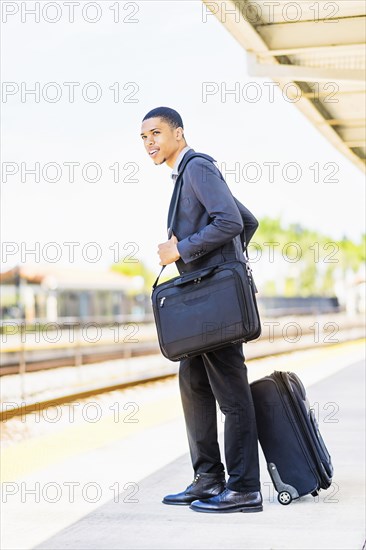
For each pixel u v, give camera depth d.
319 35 11.41
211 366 4.94
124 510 5.10
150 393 15.34
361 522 4.67
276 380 5.19
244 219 5.25
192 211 4.98
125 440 8.09
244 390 4.96
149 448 7.57
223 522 4.72
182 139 5.12
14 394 14.49
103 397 14.55
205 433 5.12
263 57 12.19
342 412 9.74
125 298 68.31
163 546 4.29
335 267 117.44
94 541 4.43
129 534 4.54
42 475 6.38
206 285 4.80
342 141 18.06
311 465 5.13
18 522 4.89
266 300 39.28
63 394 13.98
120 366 22.73
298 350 33.56
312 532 4.48
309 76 11.79
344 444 7.34
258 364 24.28
